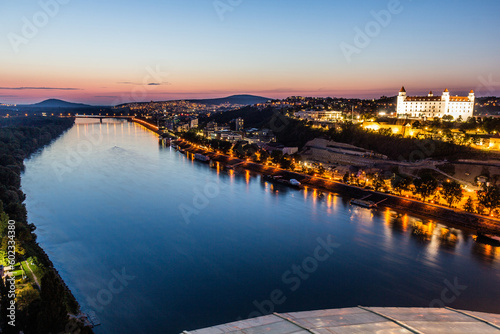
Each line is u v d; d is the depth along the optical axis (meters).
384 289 105.88
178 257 126.31
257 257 127.38
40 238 139.00
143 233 148.38
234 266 120.31
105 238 141.38
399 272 115.94
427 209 176.00
